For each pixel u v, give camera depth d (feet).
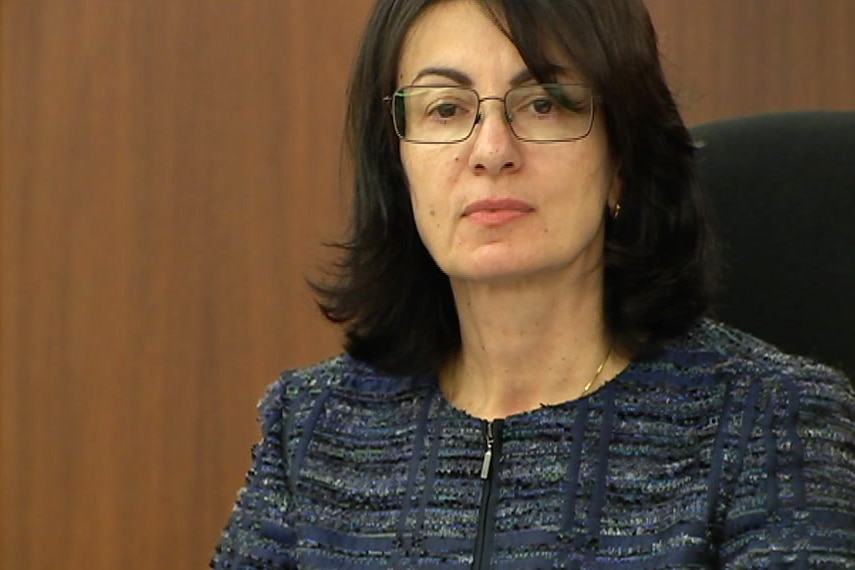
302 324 30.01
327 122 29.68
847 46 26.78
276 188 30.04
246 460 30.55
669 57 27.37
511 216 16.62
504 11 16.47
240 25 30.09
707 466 16.25
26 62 31.17
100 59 30.76
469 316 17.95
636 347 17.53
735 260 19.30
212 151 30.35
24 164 31.30
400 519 17.43
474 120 16.65
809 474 15.72
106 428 31.24
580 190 16.75
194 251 30.53
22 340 31.53
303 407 18.98
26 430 31.63
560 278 17.37
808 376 16.61
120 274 30.94
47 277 31.30
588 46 16.47
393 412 18.48
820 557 15.20
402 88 17.29
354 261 19.07
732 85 27.27
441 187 16.93
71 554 31.60
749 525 15.74
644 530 16.21
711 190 19.56
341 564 17.51
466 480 17.34
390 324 19.01
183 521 30.96
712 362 17.13
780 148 19.29
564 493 16.74
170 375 30.83
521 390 17.85
